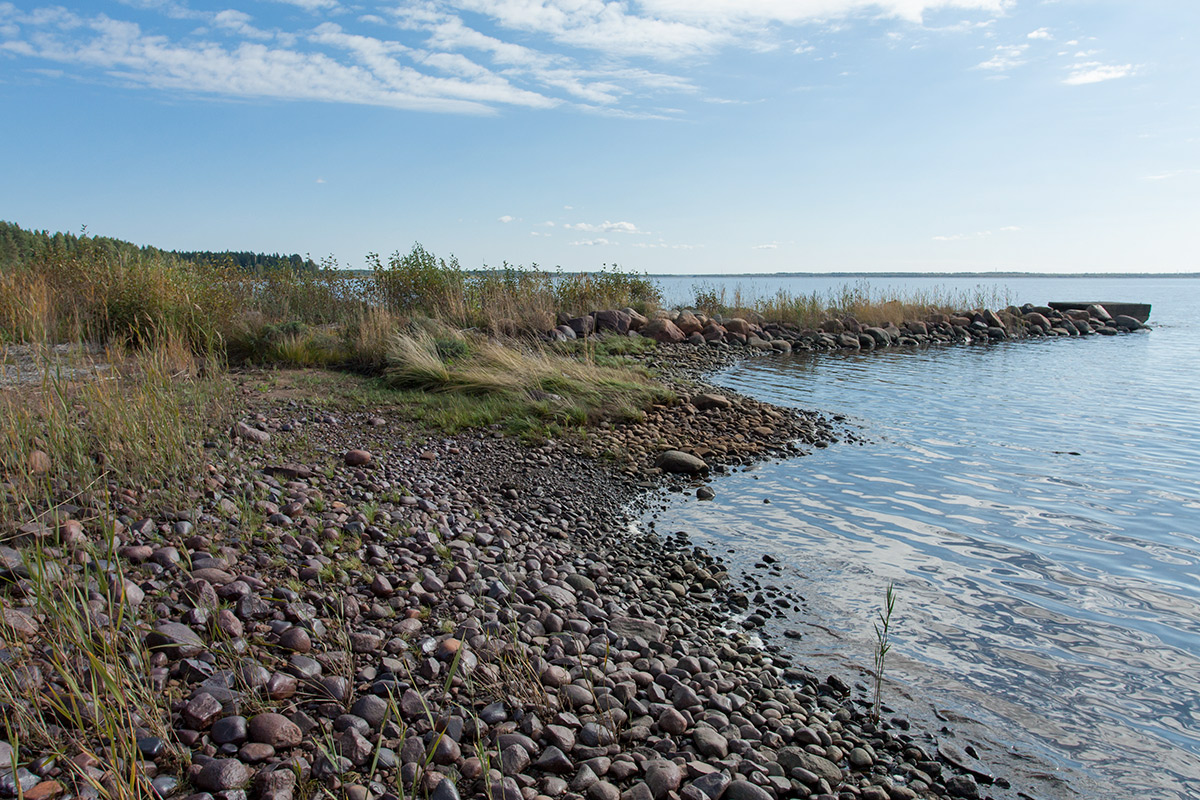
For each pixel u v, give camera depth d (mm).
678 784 2820
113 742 2230
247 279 14617
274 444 6559
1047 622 4656
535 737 2992
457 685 3250
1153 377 15391
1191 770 3262
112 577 3359
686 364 15734
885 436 9914
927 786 3111
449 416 8812
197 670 2898
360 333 12031
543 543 5633
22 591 3133
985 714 3674
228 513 4477
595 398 9930
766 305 25000
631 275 21922
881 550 5871
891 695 3834
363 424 8102
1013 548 5918
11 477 4188
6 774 2178
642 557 5637
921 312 26266
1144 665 4145
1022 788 3137
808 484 7676
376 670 3283
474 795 2582
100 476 4410
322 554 4285
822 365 17000
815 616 4727
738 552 5816
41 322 7480
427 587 4188
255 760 2514
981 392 13414
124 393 5500
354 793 2434
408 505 5625
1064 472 8148
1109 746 3432
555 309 18234
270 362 11086
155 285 10711
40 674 2645
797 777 3012
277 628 3395
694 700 3469
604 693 3387
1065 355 19703
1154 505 6992
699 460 8102
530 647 3730
